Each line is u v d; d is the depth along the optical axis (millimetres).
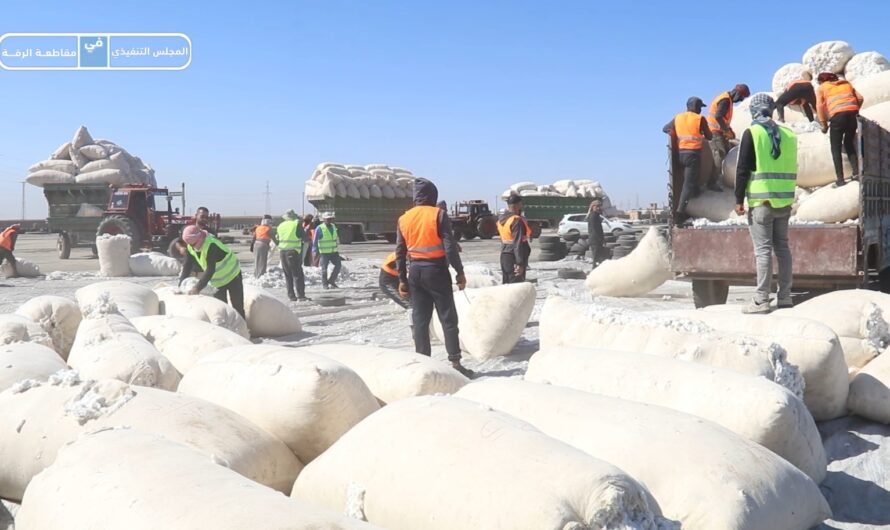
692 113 7840
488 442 2414
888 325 4824
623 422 2904
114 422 3154
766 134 5957
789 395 3328
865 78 9422
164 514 2016
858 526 3139
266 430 3367
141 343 4648
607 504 2084
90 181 26141
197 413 3180
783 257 6117
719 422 3330
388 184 34188
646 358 3859
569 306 5141
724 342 4281
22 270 18984
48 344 5418
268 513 1932
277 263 22172
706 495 2555
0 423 3434
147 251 23125
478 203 37062
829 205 7074
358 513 2559
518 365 6484
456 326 6039
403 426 2666
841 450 4004
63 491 2369
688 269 7262
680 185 8016
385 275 9266
